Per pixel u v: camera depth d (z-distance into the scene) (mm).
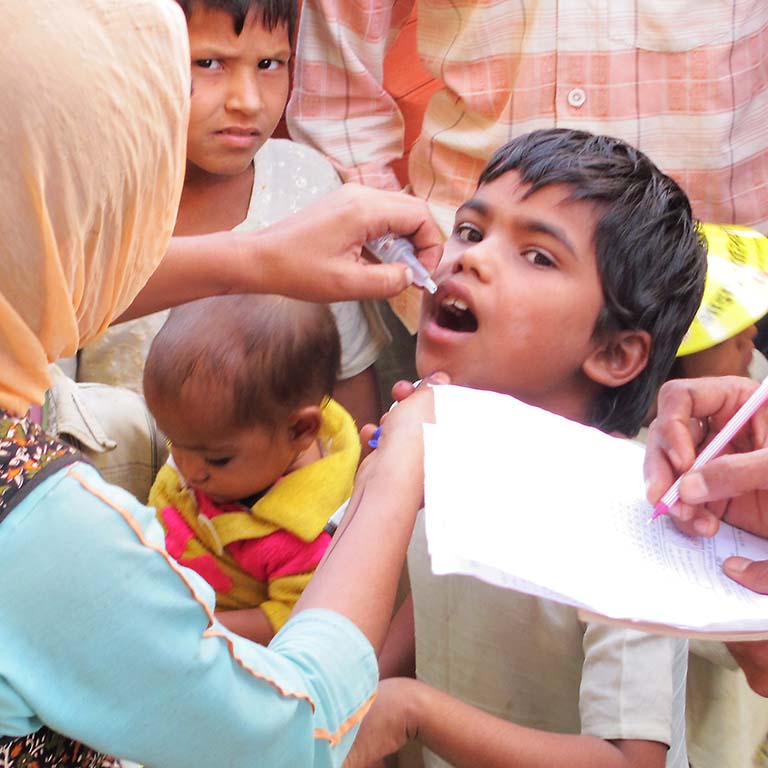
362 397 2273
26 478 767
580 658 1256
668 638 1172
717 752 1460
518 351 1279
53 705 781
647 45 2047
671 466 1058
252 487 1540
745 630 868
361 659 924
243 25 1968
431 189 2285
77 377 2076
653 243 1307
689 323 1404
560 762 1111
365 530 989
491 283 1267
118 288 912
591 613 817
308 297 1266
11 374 817
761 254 1740
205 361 1440
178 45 861
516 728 1141
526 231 1276
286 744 866
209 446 1489
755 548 1053
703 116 2059
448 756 1148
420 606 1401
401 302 2154
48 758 841
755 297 1632
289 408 1487
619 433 1395
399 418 1088
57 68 757
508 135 2148
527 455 1036
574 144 1331
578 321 1282
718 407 1122
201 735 825
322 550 1539
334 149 2410
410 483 1026
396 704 1133
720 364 1653
